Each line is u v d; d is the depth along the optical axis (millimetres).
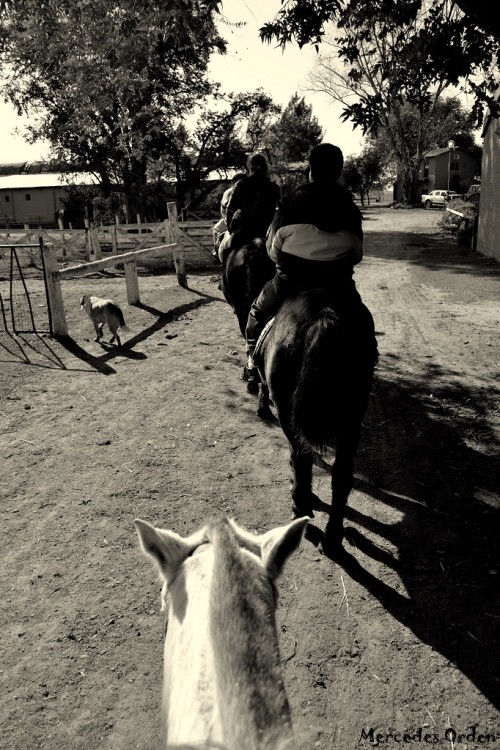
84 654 3223
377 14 7230
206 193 38000
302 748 2623
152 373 7797
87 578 3836
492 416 6203
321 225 3938
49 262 9031
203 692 1280
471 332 9594
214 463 5363
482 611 3492
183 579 1643
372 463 5316
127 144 28375
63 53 18547
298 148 58125
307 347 3488
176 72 28000
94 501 4734
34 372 7844
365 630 3377
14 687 3016
